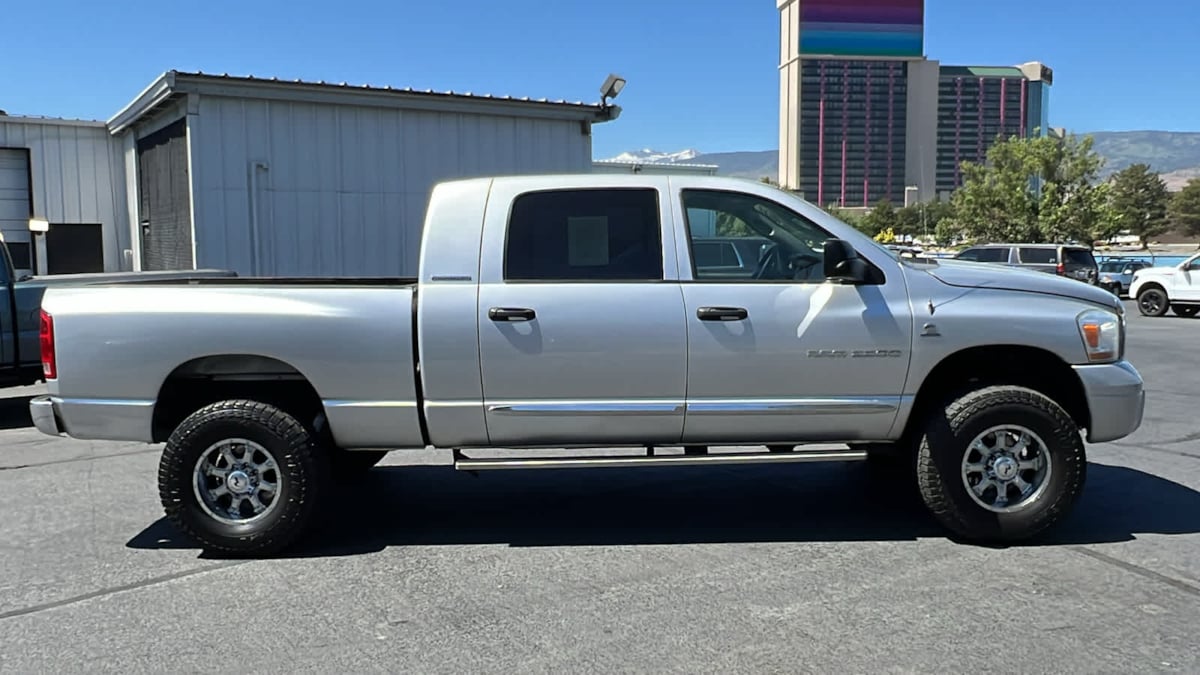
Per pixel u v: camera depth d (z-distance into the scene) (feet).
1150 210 314.76
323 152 44.27
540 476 22.18
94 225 56.03
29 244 54.54
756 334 16.01
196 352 15.99
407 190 46.60
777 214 16.79
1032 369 17.51
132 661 11.96
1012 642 12.31
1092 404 16.52
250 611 13.67
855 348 16.14
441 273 16.08
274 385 17.11
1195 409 31.17
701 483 21.40
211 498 16.28
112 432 16.38
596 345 15.92
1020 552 16.10
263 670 11.68
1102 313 16.57
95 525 18.29
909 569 15.25
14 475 22.59
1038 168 151.53
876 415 16.39
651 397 16.14
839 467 22.98
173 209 45.60
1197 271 75.25
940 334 16.19
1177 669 11.50
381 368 16.02
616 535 17.40
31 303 28.63
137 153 52.49
